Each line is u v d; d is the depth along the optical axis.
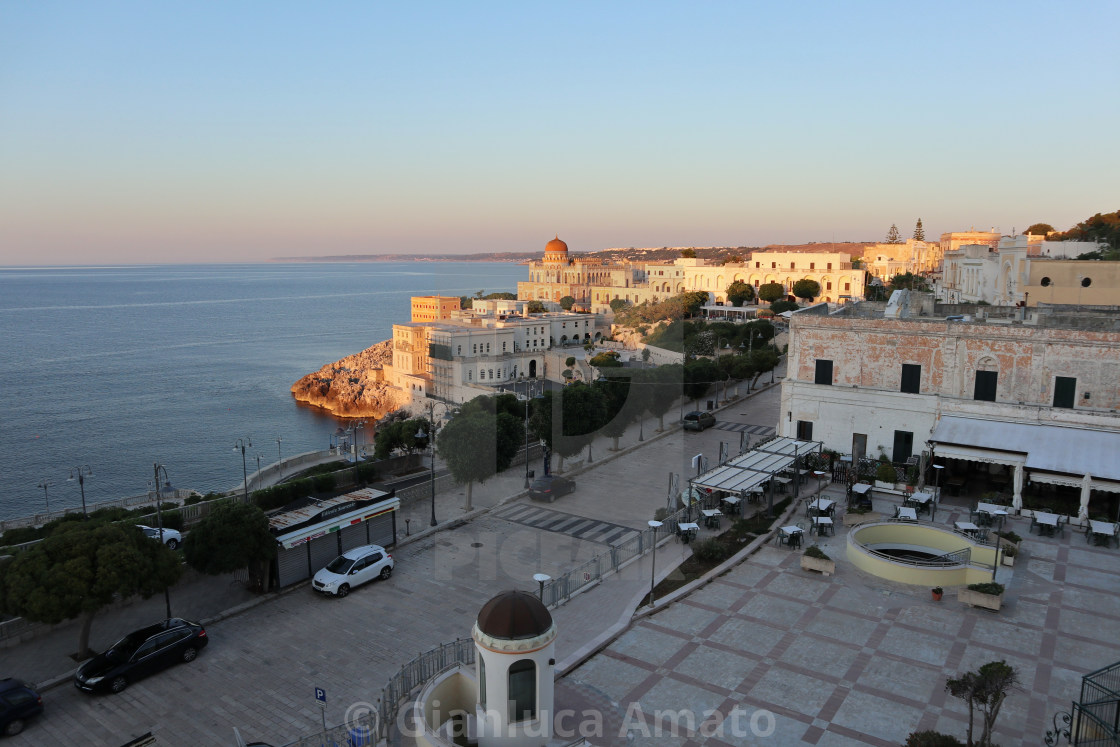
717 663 24.16
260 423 125.94
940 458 45.09
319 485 47.97
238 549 31.14
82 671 25.36
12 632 28.64
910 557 34.56
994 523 36.44
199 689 25.25
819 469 45.69
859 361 45.28
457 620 30.06
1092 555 33.19
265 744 20.20
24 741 22.59
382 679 25.55
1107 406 39.03
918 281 143.88
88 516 42.34
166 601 29.67
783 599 29.16
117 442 112.44
